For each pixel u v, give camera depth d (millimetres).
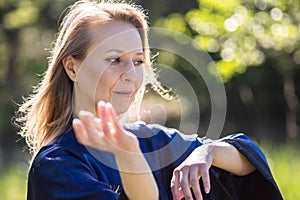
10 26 17234
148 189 1955
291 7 9297
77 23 2301
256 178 2469
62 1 16141
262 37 9398
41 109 2408
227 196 2443
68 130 2297
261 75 13523
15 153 13984
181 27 11562
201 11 9570
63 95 2375
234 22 9336
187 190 2221
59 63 2361
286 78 11164
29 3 16969
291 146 8703
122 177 1949
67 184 2129
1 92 16250
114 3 2377
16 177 7887
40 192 2174
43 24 16906
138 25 2275
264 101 13938
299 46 9961
